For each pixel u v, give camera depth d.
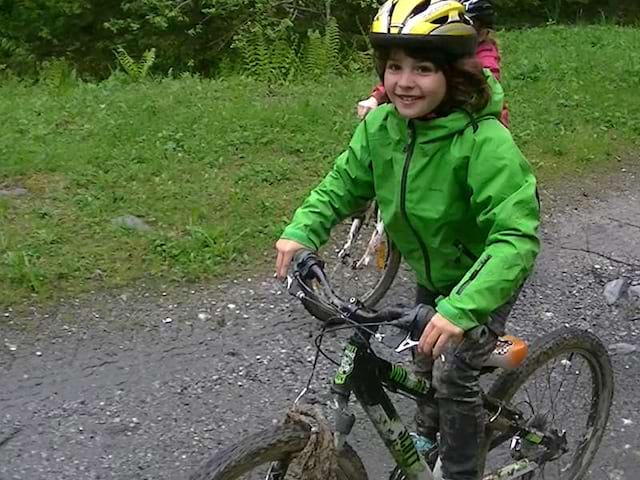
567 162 4.55
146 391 2.54
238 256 3.32
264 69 6.46
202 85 5.68
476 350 1.64
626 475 2.24
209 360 2.71
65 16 8.62
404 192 1.61
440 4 1.49
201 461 2.27
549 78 6.09
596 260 3.53
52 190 3.78
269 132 4.58
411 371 1.87
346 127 4.76
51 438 2.32
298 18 7.82
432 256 1.68
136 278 3.14
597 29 8.52
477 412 1.68
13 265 3.13
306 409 1.49
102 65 8.57
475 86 1.52
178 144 4.36
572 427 2.13
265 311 2.99
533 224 1.48
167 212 3.63
